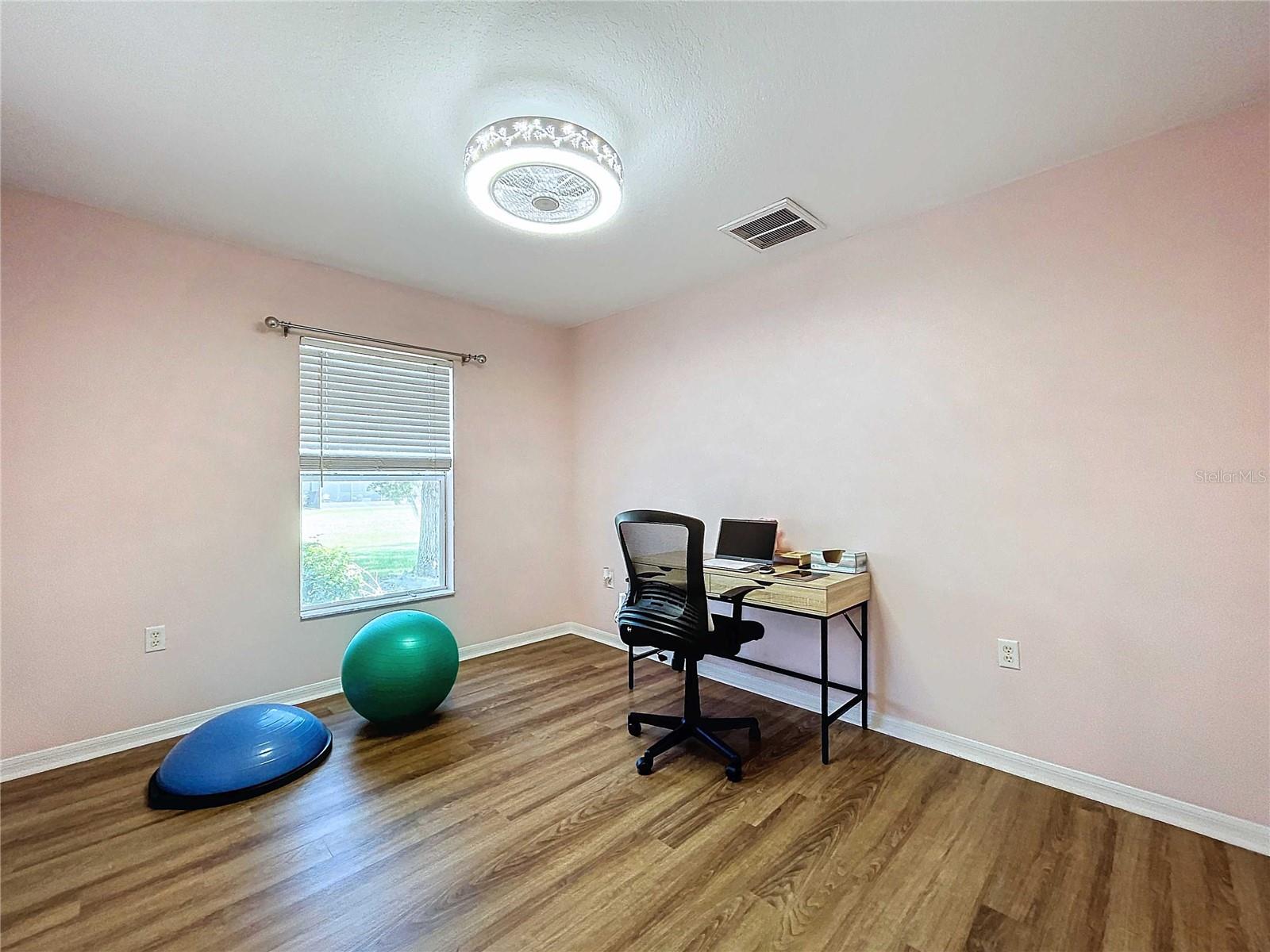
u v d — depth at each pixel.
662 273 3.12
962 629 2.30
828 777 2.15
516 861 1.69
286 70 1.57
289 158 2.00
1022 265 2.15
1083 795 2.00
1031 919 1.45
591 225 2.21
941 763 2.25
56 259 2.27
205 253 2.63
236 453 2.71
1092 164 2.00
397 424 3.33
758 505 3.04
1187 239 1.82
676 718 2.49
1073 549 2.04
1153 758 1.88
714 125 1.83
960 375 2.31
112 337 2.39
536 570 4.03
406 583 3.41
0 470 2.15
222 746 2.09
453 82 1.63
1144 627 1.90
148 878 1.60
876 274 2.56
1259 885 1.55
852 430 2.65
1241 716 1.73
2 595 2.15
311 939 1.39
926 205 2.36
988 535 2.23
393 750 2.39
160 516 2.50
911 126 1.84
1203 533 1.79
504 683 3.18
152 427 2.48
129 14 1.36
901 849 1.73
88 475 2.33
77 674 2.29
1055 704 2.08
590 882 1.59
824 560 2.58
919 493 2.43
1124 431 1.93
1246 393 1.73
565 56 1.53
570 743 2.45
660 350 3.60
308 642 2.95
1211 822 1.77
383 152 1.97
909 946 1.37
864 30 1.45
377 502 3.29
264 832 1.82
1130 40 1.48
